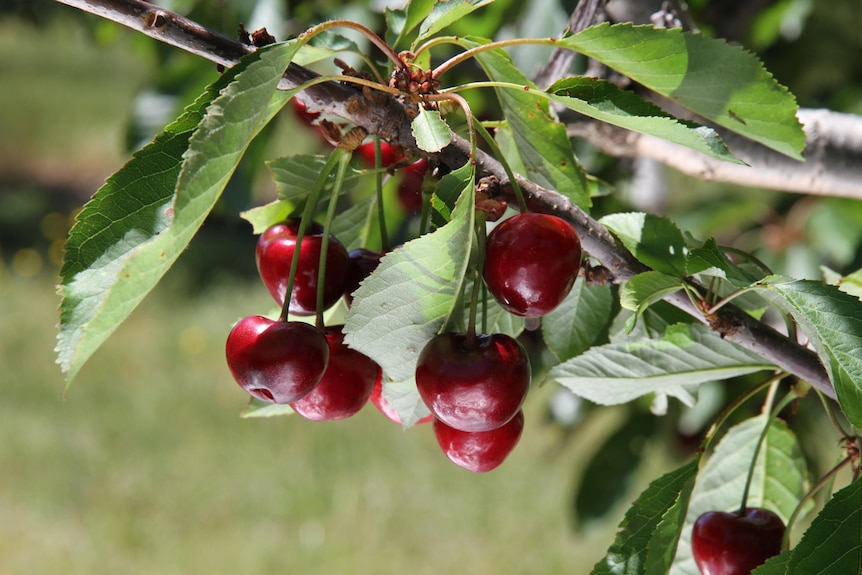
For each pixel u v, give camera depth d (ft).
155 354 14.69
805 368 3.14
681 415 4.64
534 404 11.91
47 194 21.36
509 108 3.16
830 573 3.01
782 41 5.32
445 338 3.03
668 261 3.12
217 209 4.02
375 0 3.89
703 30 4.17
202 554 9.37
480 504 10.39
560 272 3.01
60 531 9.66
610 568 3.18
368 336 3.01
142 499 10.36
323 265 3.10
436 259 2.96
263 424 12.35
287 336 3.05
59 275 2.91
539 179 3.21
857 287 3.32
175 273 17.90
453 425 3.03
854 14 5.14
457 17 3.09
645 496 3.19
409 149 3.06
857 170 3.60
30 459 11.09
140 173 2.94
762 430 3.31
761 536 3.19
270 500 10.43
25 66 31.55
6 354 14.11
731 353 3.20
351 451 11.65
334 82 3.04
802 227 5.28
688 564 3.34
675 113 3.56
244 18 3.89
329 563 9.23
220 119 2.87
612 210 4.46
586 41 3.05
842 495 3.03
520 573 9.11
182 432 12.05
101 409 12.60
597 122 3.58
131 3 2.98
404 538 9.75
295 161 3.20
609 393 3.23
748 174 3.63
